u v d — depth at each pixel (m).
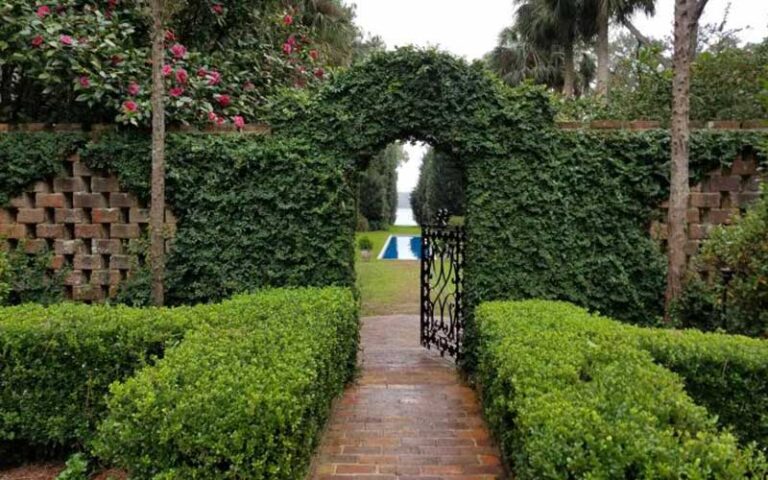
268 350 2.62
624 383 2.16
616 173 4.59
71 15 4.70
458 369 5.09
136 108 4.51
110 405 2.18
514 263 4.62
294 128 4.72
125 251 4.75
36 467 3.19
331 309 3.58
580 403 1.97
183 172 4.63
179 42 6.14
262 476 1.95
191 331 2.99
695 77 5.07
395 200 35.16
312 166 4.66
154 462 2.00
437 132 4.62
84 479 2.95
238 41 6.44
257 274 4.66
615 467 1.56
